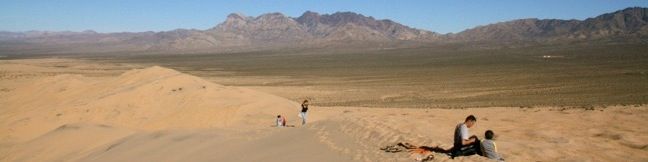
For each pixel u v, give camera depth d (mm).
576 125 18844
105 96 29500
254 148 14422
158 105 27516
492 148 10688
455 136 11156
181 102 27266
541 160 10961
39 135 24156
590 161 11078
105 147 18641
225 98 27734
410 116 22969
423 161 10648
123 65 108938
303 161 11930
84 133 21391
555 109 27453
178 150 15648
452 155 10922
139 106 27500
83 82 37344
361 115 17125
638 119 20312
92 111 27109
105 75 76375
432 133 13812
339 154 12133
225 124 24125
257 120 24484
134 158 15570
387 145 12375
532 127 18516
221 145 15523
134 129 23188
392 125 14609
